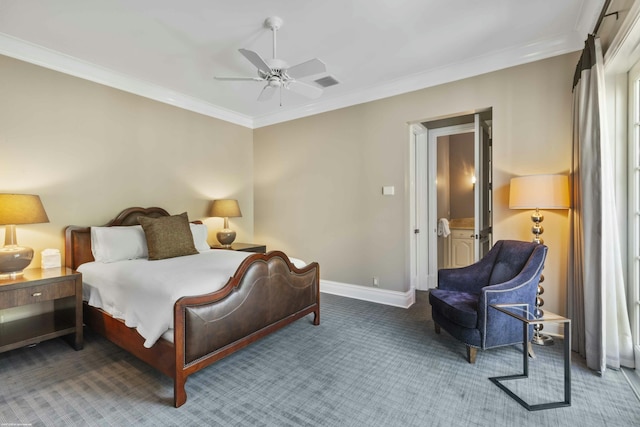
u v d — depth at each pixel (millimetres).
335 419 1697
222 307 2084
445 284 2857
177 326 1808
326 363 2301
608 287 2154
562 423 1651
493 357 2385
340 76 3428
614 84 2246
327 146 4223
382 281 3789
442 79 3287
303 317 3211
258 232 5012
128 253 2994
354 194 3990
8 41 2654
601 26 2268
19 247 2521
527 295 2291
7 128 2691
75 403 1830
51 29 2518
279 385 2020
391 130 3684
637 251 2152
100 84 3285
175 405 1800
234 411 1764
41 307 2844
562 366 2232
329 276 4238
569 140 2697
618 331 2205
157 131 3801
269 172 4859
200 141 4293
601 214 2104
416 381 2061
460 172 5406
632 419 1677
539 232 2604
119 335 2301
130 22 2428
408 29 2547
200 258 2961
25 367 2246
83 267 2838
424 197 4449
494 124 3027
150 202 3736
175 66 3184
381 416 1718
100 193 3291
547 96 2783
